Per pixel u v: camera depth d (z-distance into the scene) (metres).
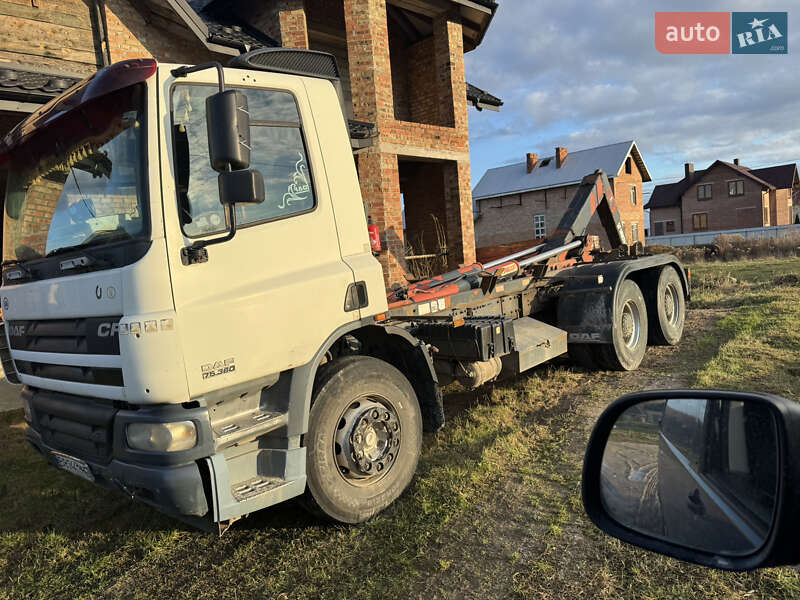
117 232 2.79
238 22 10.70
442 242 12.88
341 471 3.39
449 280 5.26
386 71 10.02
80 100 2.89
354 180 3.70
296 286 3.14
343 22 11.33
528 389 5.90
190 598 2.84
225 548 3.32
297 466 3.06
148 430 2.62
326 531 3.38
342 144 3.68
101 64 8.80
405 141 10.30
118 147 2.84
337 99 3.73
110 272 2.71
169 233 2.69
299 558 3.10
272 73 3.36
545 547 2.96
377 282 3.62
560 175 40.44
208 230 2.86
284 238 3.20
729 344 6.75
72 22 8.52
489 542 3.06
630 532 1.55
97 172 2.94
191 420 2.65
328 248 3.43
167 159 2.75
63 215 3.13
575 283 6.35
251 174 2.59
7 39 7.93
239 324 2.87
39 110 3.36
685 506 1.40
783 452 1.02
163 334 2.59
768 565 1.06
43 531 3.74
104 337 2.72
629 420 1.62
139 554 3.35
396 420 3.66
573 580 2.66
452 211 11.73
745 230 40.84
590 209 7.80
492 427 4.84
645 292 7.28
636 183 40.94
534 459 4.10
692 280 15.17
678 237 43.78
